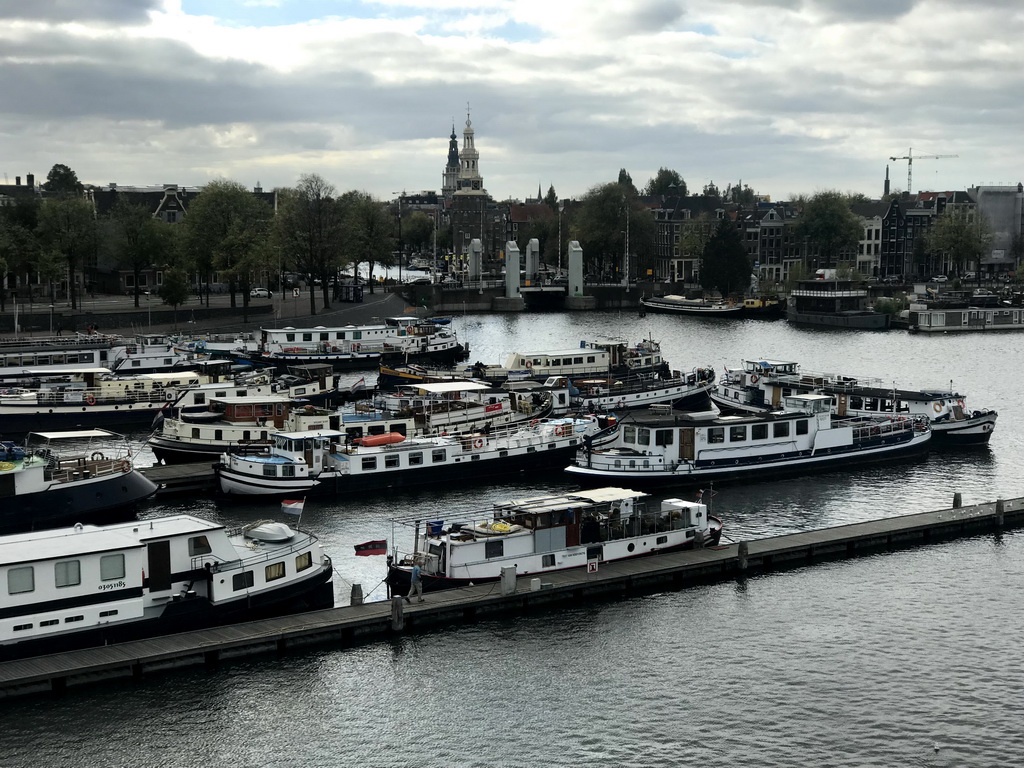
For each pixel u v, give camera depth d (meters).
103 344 147.25
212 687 56.97
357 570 73.38
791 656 61.72
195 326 189.38
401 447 92.06
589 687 58.34
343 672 59.19
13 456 79.62
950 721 55.28
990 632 64.81
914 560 76.00
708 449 94.19
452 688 58.00
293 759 52.00
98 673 56.09
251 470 87.88
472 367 141.50
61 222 194.12
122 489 80.94
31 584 56.59
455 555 67.19
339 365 161.50
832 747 53.06
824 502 90.12
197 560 61.16
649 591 69.75
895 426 105.19
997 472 100.44
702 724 55.03
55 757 51.53
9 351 142.62
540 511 69.31
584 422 102.88
